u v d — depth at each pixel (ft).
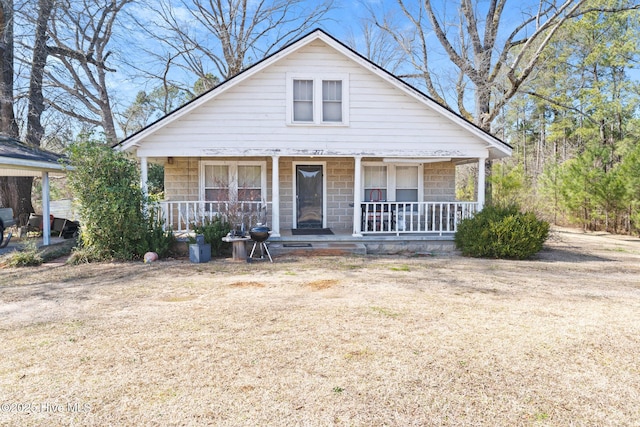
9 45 54.39
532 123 117.29
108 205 29.89
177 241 33.58
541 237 33.24
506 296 20.11
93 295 20.43
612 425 9.23
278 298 19.51
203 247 29.96
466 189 87.97
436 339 14.10
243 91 35.35
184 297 19.89
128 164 31.65
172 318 16.44
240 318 16.37
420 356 12.69
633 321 16.25
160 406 9.85
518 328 15.29
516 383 11.09
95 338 14.24
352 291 20.86
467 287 21.98
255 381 11.07
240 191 41.47
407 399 10.19
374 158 43.01
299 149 35.76
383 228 40.42
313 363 12.17
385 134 36.35
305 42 35.12
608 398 10.37
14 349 13.29
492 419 9.39
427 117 36.52
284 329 15.05
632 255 36.86
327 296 19.86
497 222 33.04
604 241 50.24
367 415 9.50
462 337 14.32
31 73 55.57
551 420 9.39
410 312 17.13
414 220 43.01
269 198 42.32
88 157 30.14
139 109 80.48
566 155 101.86
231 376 11.35
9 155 30.25
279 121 35.60
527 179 81.56
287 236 36.40
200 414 9.52
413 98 36.35
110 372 11.62
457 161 43.96
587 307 18.28
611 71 87.92
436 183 43.57
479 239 32.94
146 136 33.99
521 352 13.09
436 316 16.62
